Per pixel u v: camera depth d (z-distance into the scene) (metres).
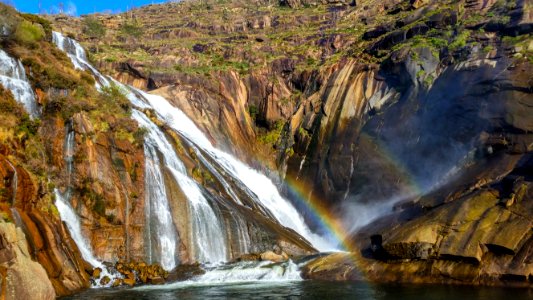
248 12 103.75
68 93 40.09
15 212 29.44
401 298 26.05
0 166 29.97
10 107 35.00
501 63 46.16
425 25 58.44
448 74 49.78
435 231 32.31
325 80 62.88
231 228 40.28
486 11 56.09
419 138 48.53
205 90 63.94
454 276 30.22
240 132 62.88
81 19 97.69
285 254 39.97
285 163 58.84
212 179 45.09
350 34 72.81
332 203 51.84
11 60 38.22
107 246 34.62
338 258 36.38
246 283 32.94
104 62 67.38
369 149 51.62
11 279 22.61
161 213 38.16
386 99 54.66
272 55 73.31
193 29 90.56
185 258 37.50
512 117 41.66
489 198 33.06
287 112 64.19
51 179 34.56
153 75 65.00
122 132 39.06
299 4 102.00
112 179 36.66
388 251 33.06
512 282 28.52
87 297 27.50
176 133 47.41
